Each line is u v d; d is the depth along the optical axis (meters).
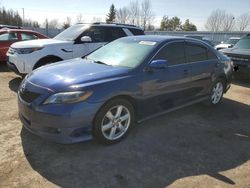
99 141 4.06
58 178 3.33
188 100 5.49
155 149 4.18
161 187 3.29
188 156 4.04
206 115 5.87
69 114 3.62
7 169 3.45
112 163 3.72
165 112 5.00
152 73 4.55
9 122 4.86
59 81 3.87
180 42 5.30
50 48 7.55
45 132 3.74
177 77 5.02
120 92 4.06
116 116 4.16
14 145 4.04
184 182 3.40
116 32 8.84
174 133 4.81
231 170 3.74
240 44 10.30
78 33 8.23
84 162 3.70
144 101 4.49
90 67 4.45
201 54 5.77
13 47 7.77
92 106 3.77
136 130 4.82
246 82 9.79
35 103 3.75
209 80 5.96
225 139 4.71
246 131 5.12
